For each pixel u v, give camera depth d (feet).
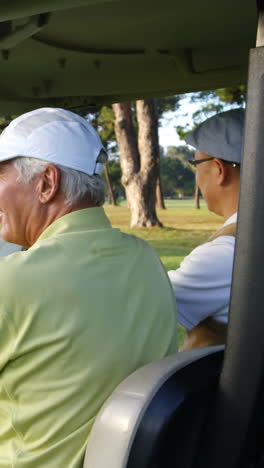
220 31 7.24
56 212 4.77
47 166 4.67
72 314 4.34
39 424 4.33
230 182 6.54
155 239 58.95
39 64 7.95
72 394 4.31
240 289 3.67
